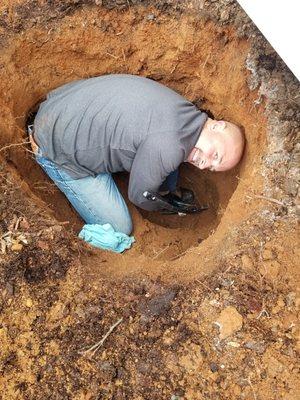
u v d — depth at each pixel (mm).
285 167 1265
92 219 1500
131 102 1321
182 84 1571
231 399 1047
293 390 1044
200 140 1351
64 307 1123
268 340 1088
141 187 1364
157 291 1155
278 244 1186
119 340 1101
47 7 1433
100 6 1431
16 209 1223
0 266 1153
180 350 1089
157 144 1286
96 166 1414
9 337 1094
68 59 1497
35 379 1063
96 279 1165
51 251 1183
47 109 1394
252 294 1135
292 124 1292
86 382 1065
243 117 1429
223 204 1562
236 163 1411
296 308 1116
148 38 1469
